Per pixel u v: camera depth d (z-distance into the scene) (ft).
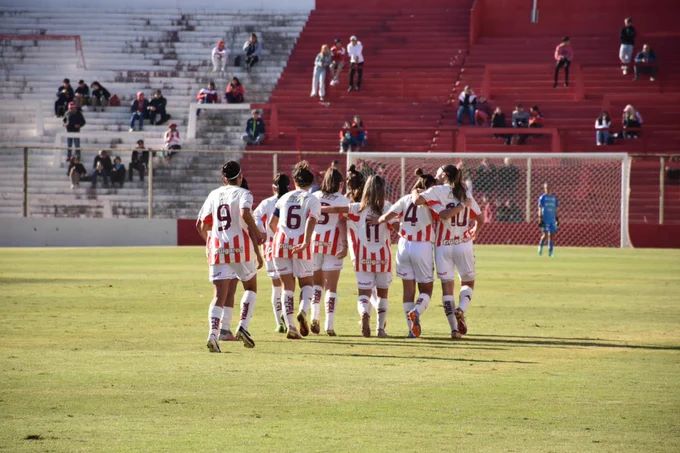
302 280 129.29
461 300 130.93
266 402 87.76
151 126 444.14
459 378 100.17
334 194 131.44
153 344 121.29
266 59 485.15
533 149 422.82
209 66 484.33
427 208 128.47
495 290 201.36
